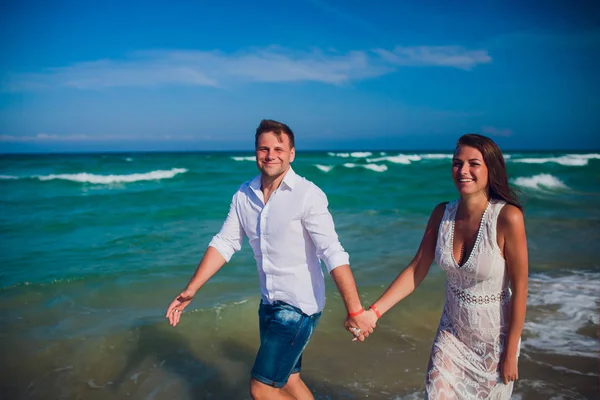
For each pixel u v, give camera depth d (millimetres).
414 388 3693
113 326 4844
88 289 6039
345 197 16203
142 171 29422
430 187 21172
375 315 2701
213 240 3000
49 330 4754
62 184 21469
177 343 4480
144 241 9133
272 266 2729
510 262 2430
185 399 3625
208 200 15781
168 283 6289
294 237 2684
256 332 4734
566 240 9125
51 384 3787
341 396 3578
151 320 4996
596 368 3898
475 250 2463
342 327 4758
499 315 2502
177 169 31031
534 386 3619
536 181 23484
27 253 8078
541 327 4695
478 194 2504
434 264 7070
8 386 3740
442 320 2709
